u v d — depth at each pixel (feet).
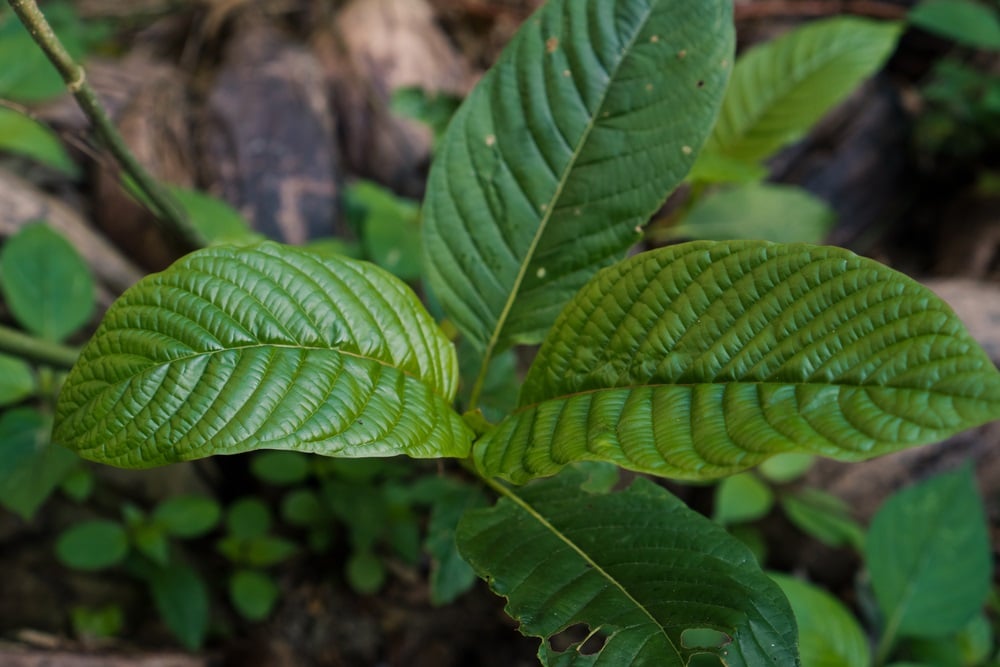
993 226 4.53
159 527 2.73
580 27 1.78
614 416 1.55
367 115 3.76
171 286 1.56
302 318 1.58
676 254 1.57
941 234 4.81
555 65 1.78
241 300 1.57
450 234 1.79
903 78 5.16
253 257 1.59
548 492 1.70
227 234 2.70
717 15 1.76
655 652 1.53
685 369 1.54
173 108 3.50
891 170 4.76
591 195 1.78
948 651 2.86
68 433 1.52
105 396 1.52
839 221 4.70
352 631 3.13
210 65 3.88
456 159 1.79
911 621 2.70
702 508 3.40
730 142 2.85
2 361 2.42
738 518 2.92
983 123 4.55
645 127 1.77
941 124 4.70
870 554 2.81
